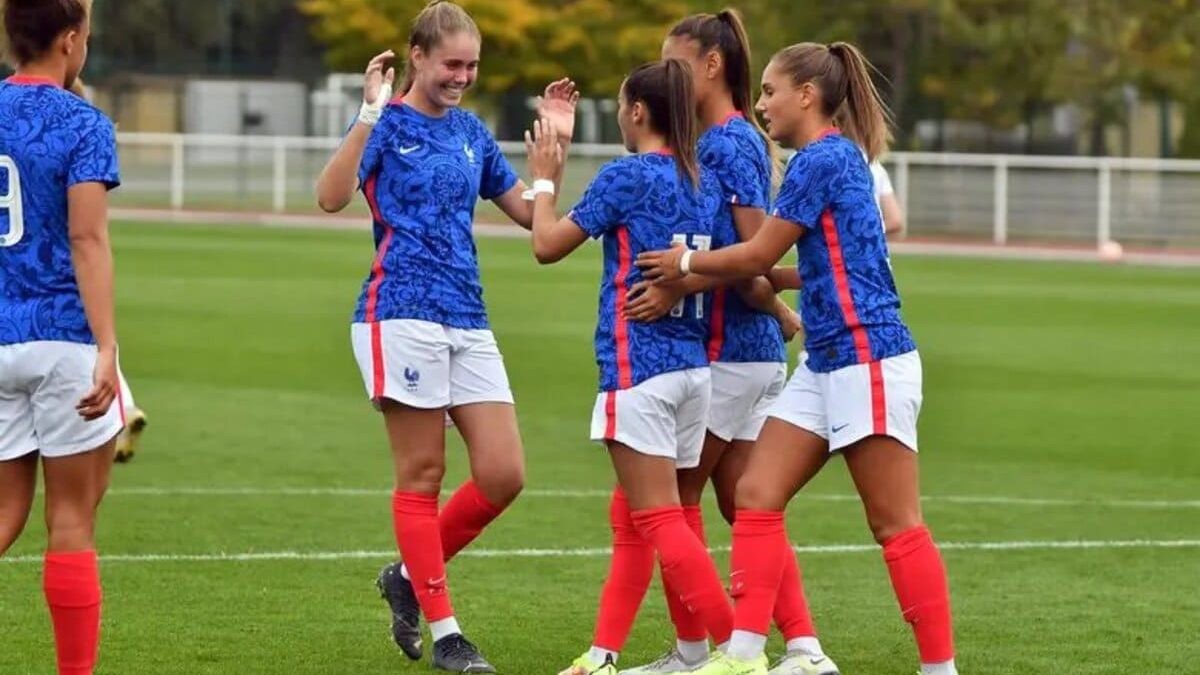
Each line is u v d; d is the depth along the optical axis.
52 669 11.80
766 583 11.18
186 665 12.05
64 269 10.36
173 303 39.94
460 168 12.37
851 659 12.67
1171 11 75.31
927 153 77.44
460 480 20.17
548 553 16.11
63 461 10.50
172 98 97.62
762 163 11.98
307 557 15.72
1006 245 66.00
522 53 83.12
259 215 73.69
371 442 22.45
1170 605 14.35
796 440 11.20
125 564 15.28
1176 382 29.88
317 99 94.38
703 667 11.16
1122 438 23.98
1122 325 39.03
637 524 11.58
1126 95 77.00
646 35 82.06
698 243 11.58
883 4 76.88
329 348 32.44
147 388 27.09
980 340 35.69
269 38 100.38
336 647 12.66
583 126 83.12
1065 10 75.31
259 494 18.78
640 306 11.36
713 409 11.98
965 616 13.88
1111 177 66.56
